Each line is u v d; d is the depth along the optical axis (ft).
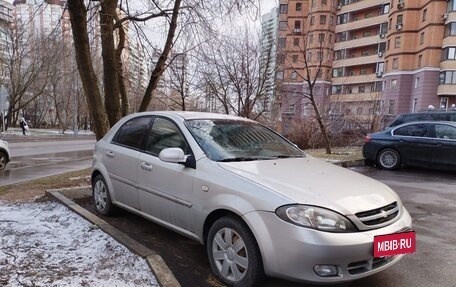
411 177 32.14
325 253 9.39
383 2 170.60
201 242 12.33
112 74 28.60
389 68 160.45
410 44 152.97
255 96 52.37
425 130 34.47
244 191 10.81
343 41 187.62
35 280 10.33
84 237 13.79
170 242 14.76
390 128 37.06
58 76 140.05
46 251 12.44
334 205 9.98
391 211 10.94
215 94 51.62
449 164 32.78
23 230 14.57
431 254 14.38
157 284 10.28
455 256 14.20
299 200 10.00
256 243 10.38
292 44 58.75
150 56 34.76
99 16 28.63
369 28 179.93
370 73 178.29
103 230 14.19
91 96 26.13
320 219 9.66
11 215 16.79
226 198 11.12
